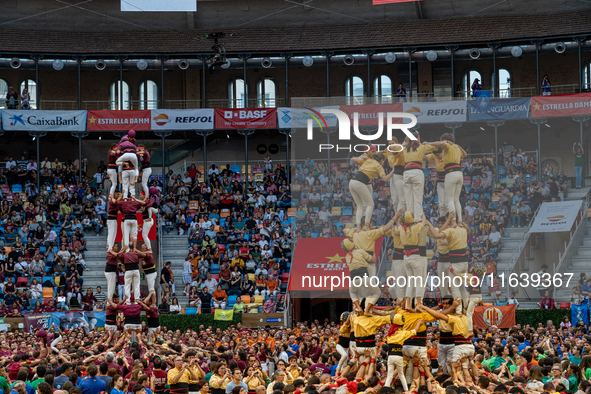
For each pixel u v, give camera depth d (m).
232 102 50.78
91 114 42.03
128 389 15.98
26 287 35.22
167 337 24.42
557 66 47.31
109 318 21.78
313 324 29.80
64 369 15.94
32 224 39.78
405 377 15.83
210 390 16.66
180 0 45.62
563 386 13.50
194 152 49.88
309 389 13.66
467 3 45.97
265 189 44.03
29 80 49.81
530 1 45.28
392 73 49.78
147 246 22.44
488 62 48.44
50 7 46.62
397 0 42.81
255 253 38.53
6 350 22.52
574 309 23.09
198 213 41.38
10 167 44.56
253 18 47.94
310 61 44.53
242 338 26.77
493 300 17.31
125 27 47.50
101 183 45.59
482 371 17.16
